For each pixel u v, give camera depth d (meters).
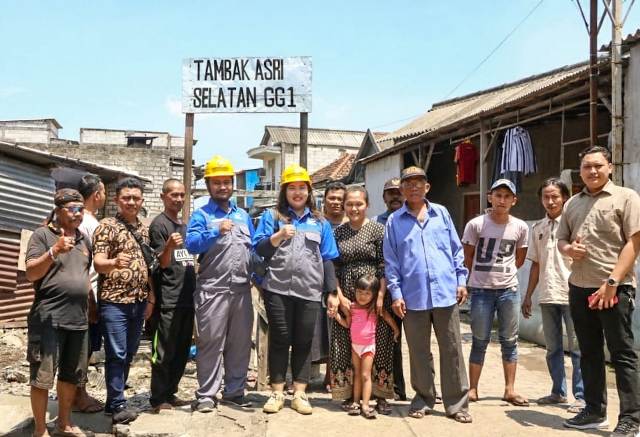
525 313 5.48
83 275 4.41
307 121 6.91
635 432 4.01
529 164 10.67
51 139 29.22
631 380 4.06
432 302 4.52
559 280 5.02
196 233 4.55
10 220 9.59
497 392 5.68
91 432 4.58
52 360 4.23
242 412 4.60
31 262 4.15
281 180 4.79
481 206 11.08
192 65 6.91
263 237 4.62
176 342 4.75
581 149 11.12
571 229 4.35
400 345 5.16
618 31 7.60
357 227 4.94
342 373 4.76
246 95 6.91
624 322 4.07
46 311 4.23
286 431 4.22
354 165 20.19
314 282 4.66
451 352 4.56
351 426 4.35
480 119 10.95
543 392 5.67
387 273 4.65
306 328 4.66
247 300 4.79
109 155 21.19
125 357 4.64
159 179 21.47
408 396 5.44
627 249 4.01
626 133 7.64
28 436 4.56
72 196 4.30
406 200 4.70
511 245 5.09
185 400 5.18
